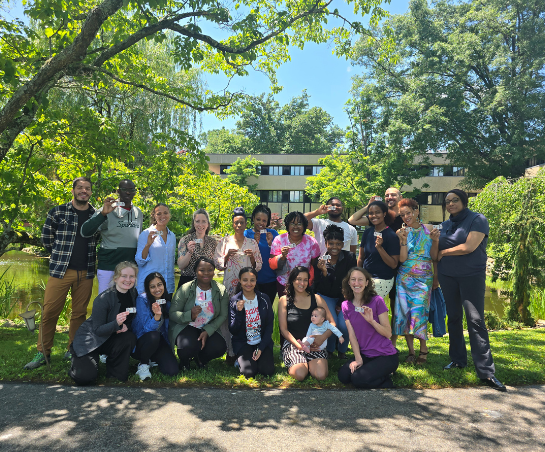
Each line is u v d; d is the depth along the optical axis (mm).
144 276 4434
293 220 4625
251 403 3363
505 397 3564
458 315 4281
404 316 4516
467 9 24844
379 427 2936
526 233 7383
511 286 7590
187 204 10844
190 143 8492
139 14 6191
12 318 7953
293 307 4348
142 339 3988
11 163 6941
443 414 3188
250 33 6340
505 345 5270
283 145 52906
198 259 4441
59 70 4777
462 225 4223
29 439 2674
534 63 21188
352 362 3918
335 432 2846
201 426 2908
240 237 4715
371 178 28922
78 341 3855
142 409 3191
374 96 26344
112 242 4531
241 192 16219
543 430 2932
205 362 4379
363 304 4031
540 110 21203
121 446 2602
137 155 11055
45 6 4941
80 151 7414
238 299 4316
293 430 2867
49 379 3889
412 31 25172
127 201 4617
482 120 23656
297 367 3971
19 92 4707
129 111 11734
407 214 4391
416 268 4484
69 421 2951
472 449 2641
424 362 4527
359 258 4906
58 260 4352
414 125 23484
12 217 6508
